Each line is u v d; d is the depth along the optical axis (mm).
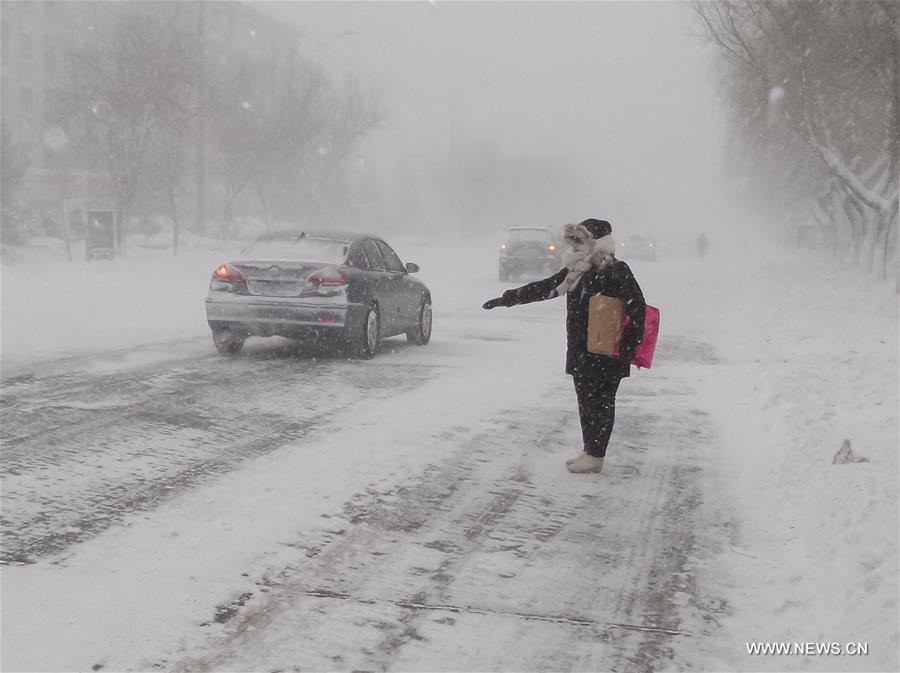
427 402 9172
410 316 13570
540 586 4656
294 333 11703
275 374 10641
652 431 8195
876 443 6941
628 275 6555
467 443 7535
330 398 9258
